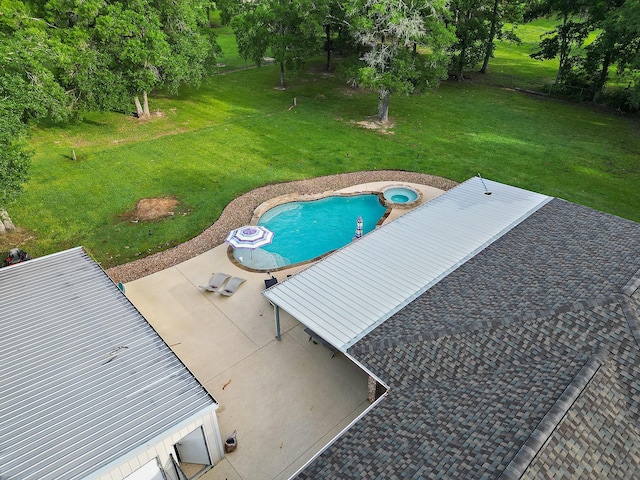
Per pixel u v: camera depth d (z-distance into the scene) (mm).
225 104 37188
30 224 21172
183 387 10672
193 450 11000
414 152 29109
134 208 22625
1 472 8562
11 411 9883
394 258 15695
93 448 9078
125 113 34125
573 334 10172
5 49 22641
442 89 42094
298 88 41406
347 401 13117
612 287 11203
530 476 7125
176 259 19188
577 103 38875
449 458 8070
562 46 40562
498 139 31219
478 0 41062
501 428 8250
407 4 28859
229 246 20031
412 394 10234
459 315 11969
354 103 37875
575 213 17359
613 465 7691
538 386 9023
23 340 11945
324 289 14289
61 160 27000
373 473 8375
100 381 10727
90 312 13055
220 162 27453
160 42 28219
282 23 38000
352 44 39906
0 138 17359
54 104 24766
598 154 28906
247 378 13828
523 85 43688
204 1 37125
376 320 12891
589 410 8297
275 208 23234
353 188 24828
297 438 12102
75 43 26594
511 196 19531
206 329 15672
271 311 16500
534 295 11914
